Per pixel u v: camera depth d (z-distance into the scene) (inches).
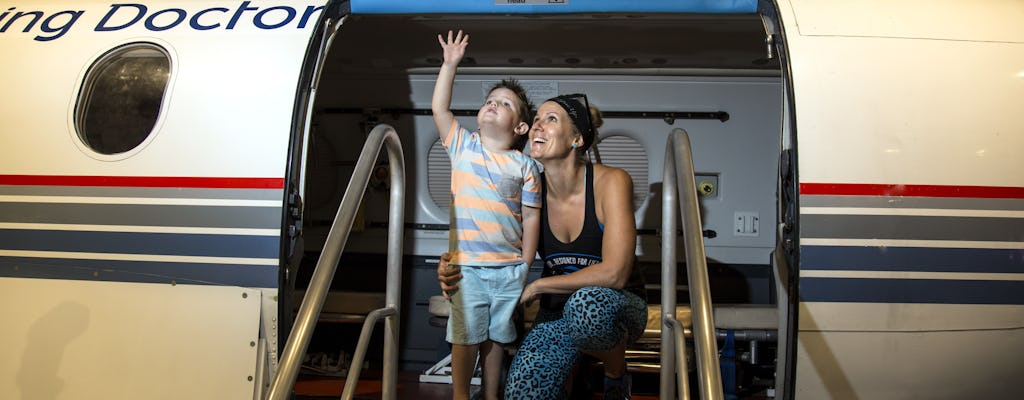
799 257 109.3
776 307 151.4
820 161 110.6
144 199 117.0
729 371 146.6
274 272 113.0
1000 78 115.8
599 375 151.1
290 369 76.7
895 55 116.4
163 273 115.6
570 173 112.7
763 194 183.2
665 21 148.9
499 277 108.4
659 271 181.6
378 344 186.5
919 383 113.7
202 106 119.1
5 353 117.1
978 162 112.0
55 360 116.2
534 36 160.4
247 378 112.1
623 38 159.9
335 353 184.9
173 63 123.2
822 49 116.7
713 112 182.2
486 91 184.4
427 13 127.0
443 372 175.0
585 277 105.8
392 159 106.8
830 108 112.7
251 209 114.3
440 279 110.2
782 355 114.5
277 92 118.2
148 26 129.3
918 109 113.3
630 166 184.4
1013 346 113.5
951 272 111.0
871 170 110.6
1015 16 122.0
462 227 110.3
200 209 115.4
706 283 78.1
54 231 118.7
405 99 187.2
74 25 132.5
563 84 183.5
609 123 183.3
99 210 118.0
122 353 114.9
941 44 117.9
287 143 115.4
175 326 114.5
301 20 125.2
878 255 110.1
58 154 120.9
